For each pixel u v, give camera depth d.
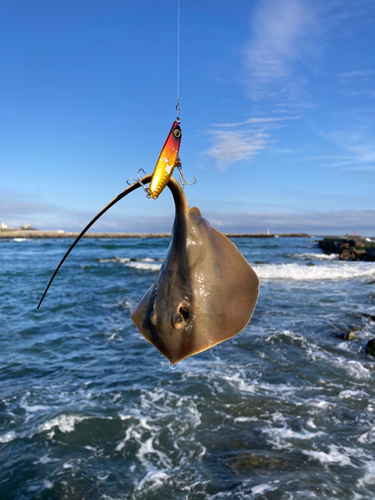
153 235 109.50
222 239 2.18
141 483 4.31
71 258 34.25
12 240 82.19
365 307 12.28
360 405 5.83
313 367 7.30
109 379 7.07
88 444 5.04
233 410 5.76
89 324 10.96
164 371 7.36
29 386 6.81
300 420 5.45
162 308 2.01
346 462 4.52
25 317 11.84
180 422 5.48
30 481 4.36
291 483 4.19
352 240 36.47
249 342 8.77
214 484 4.25
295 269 22.22
